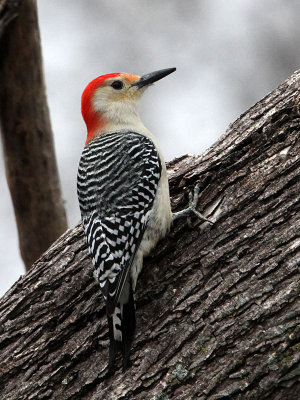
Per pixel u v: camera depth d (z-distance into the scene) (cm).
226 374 862
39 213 1426
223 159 1048
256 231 945
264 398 844
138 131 1152
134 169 1045
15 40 1352
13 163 1411
